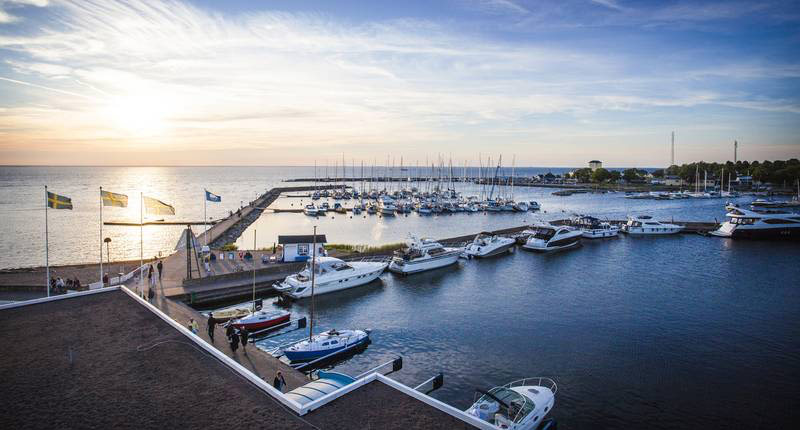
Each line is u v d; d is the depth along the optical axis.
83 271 52.59
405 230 102.56
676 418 26.09
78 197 169.38
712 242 83.31
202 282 47.16
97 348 22.27
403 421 16.25
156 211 45.22
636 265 65.00
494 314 43.75
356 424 15.99
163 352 21.89
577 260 68.56
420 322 41.56
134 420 16.02
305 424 15.90
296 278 48.97
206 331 34.12
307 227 106.94
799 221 84.50
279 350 34.62
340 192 196.88
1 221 108.25
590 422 25.72
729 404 27.52
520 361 33.34
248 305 45.50
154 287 45.69
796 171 193.75
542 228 79.19
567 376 31.05
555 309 45.16
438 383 29.41
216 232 85.75
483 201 149.88
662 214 129.62
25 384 18.59
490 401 24.66
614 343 36.56
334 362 33.66
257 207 136.88
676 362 33.09
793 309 44.75
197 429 15.48
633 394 28.67
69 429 15.45
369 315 43.56
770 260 67.50
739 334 38.34
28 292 41.66
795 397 28.27
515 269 62.78
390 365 32.78
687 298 48.59
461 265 65.25
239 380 19.23
